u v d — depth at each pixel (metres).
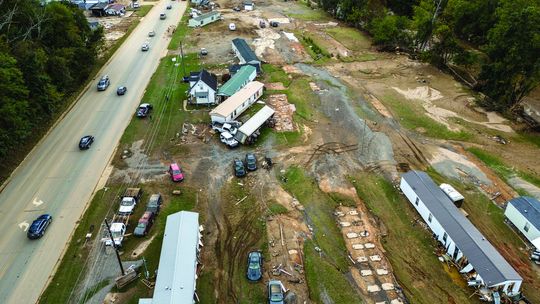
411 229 44.22
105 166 52.84
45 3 73.56
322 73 83.06
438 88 78.38
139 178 50.84
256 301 35.78
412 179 48.41
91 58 76.62
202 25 107.69
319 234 43.09
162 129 61.19
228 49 92.31
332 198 48.34
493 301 35.59
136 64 84.06
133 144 57.53
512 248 42.22
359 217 45.62
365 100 72.19
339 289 36.94
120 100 69.38
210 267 39.00
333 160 55.12
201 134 60.12
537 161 56.78
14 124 50.69
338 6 118.38
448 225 41.47
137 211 45.50
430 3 102.31
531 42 64.56
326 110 68.06
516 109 71.69
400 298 36.22
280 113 66.31
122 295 36.03
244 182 50.62
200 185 50.00
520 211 43.81
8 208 45.50
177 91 72.56
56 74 65.19
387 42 97.88
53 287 36.59
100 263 39.06
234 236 42.66
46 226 42.69
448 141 60.84
